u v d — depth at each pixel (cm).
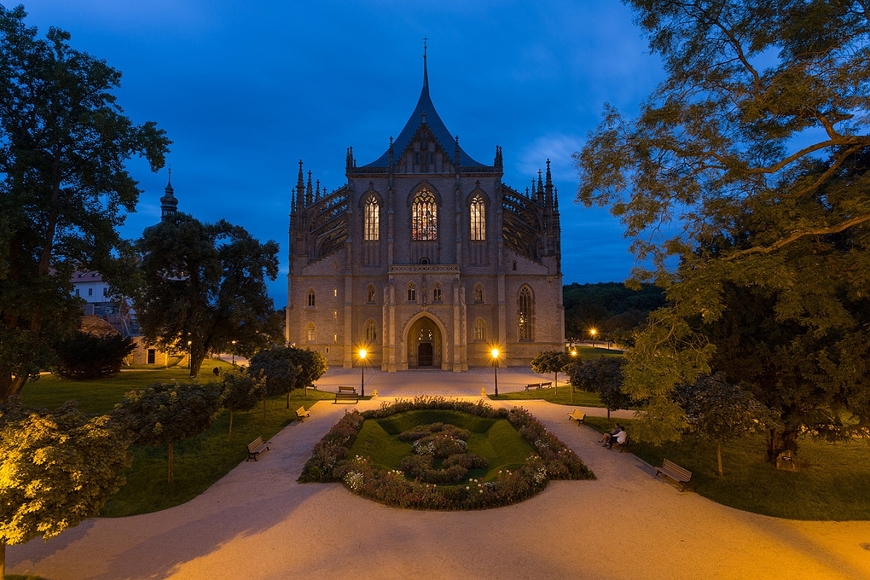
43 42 2498
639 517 1773
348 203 6931
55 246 2619
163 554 1475
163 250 4425
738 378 2216
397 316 6488
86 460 1217
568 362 4284
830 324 1292
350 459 2391
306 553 1473
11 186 2386
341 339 6844
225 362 7944
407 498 1841
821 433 2064
